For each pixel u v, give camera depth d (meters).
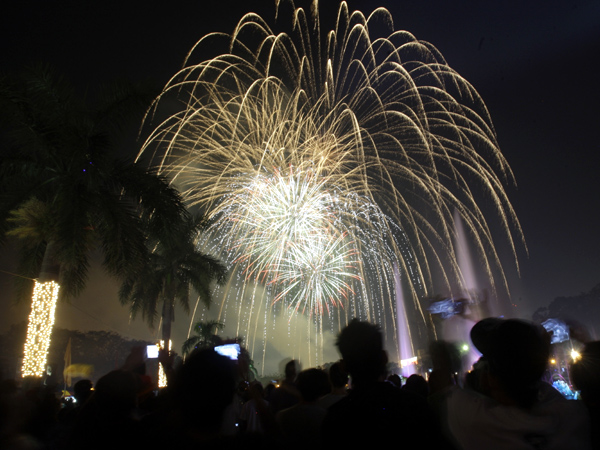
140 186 17.09
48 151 16.39
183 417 2.80
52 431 5.39
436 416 3.05
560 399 2.84
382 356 3.26
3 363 4.71
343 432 2.98
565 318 4.91
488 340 2.89
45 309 16.77
